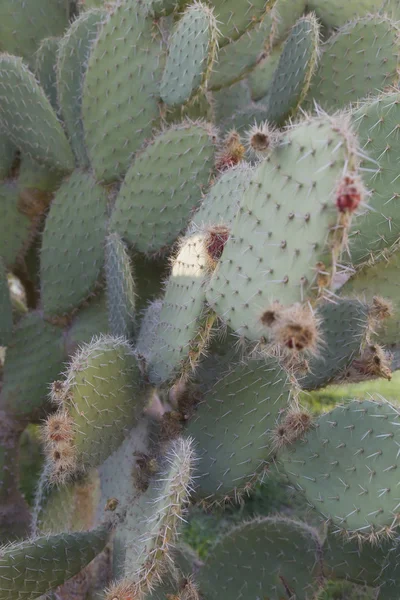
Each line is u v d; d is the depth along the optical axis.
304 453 1.35
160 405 1.49
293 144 1.20
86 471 1.46
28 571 1.36
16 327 1.80
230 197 1.41
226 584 1.58
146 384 1.42
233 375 1.42
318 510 1.33
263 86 2.06
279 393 1.39
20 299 2.11
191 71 1.59
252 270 1.23
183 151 1.61
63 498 1.54
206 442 1.41
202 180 1.60
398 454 1.29
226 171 1.47
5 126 1.78
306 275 1.16
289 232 1.19
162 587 1.44
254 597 1.57
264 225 1.22
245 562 1.59
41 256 1.77
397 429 1.31
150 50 1.65
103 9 1.79
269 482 2.09
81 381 1.34
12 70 1.72
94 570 1.56
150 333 1.50
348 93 1.82
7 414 1.78
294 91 1.70
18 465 1.81
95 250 1.71
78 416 1.34
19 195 1.84
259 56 1.94
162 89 1.64
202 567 1.60
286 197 1.20
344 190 1.11
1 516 1.74
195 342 1.36
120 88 1.66
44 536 1.38
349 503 1.31
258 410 1.39
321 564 1.58
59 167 1.77
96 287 1.75
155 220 1.64
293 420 1.36
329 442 1.34
